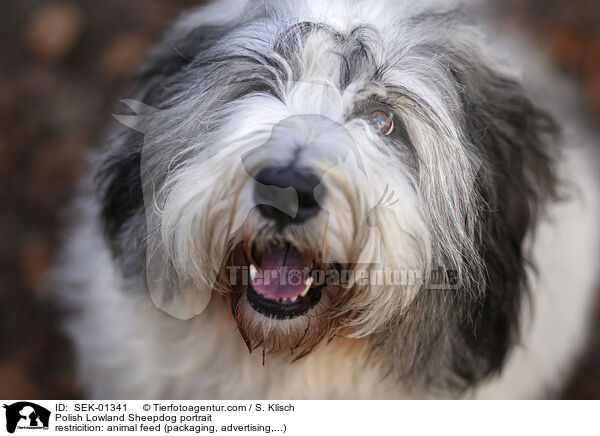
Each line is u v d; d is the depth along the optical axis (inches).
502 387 113.5
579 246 122.6
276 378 102.4
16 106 188.2
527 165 105.2
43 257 170.6
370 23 90.3
